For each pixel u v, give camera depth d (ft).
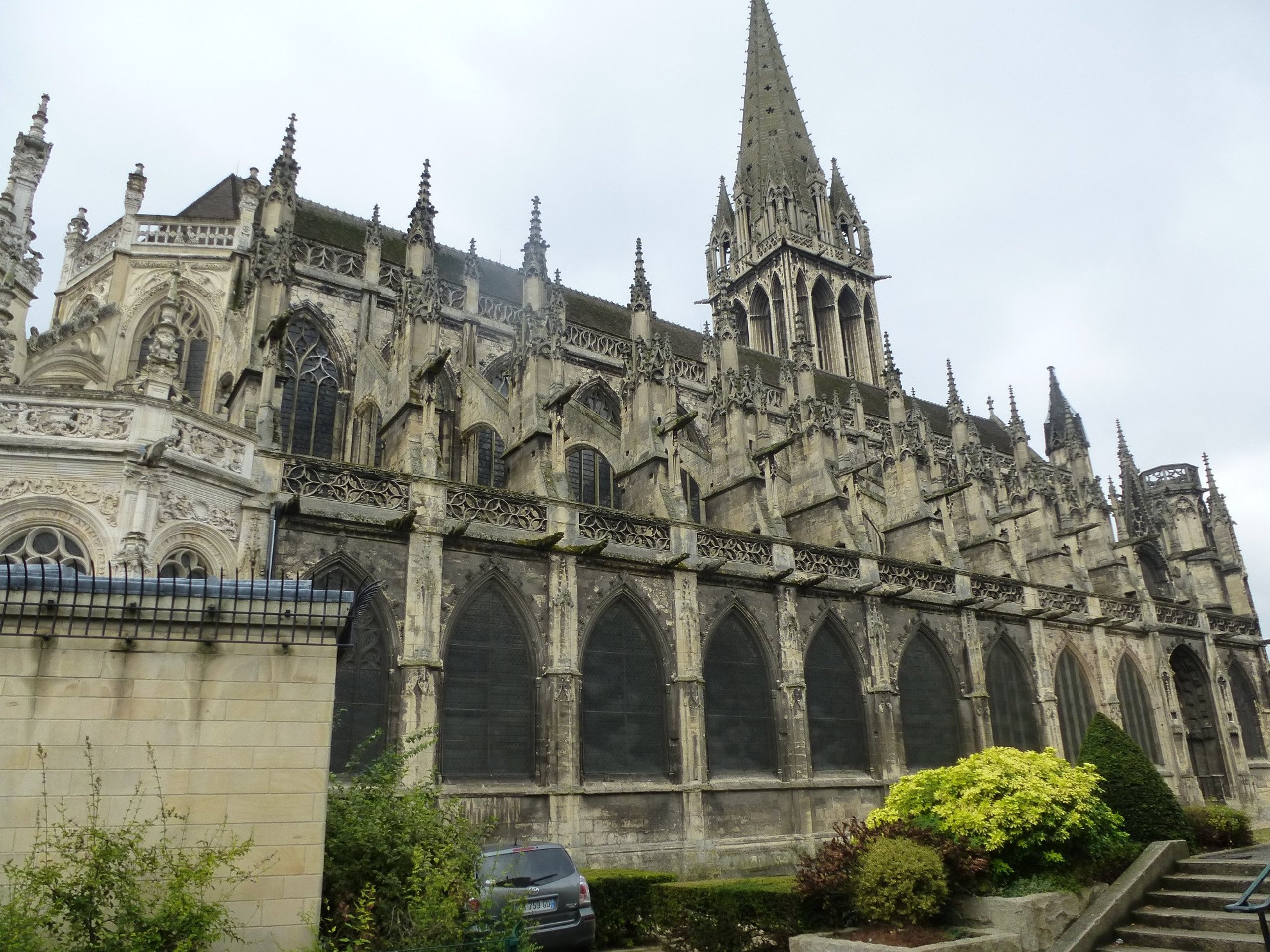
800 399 164.25
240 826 49.90
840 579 138.41
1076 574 182.09
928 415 274.36
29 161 115.55
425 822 59.82
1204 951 65.05
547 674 107.65
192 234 147.23
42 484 80.43
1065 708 166.30
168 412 86.12
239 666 52.03
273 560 93.30
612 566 116.88
